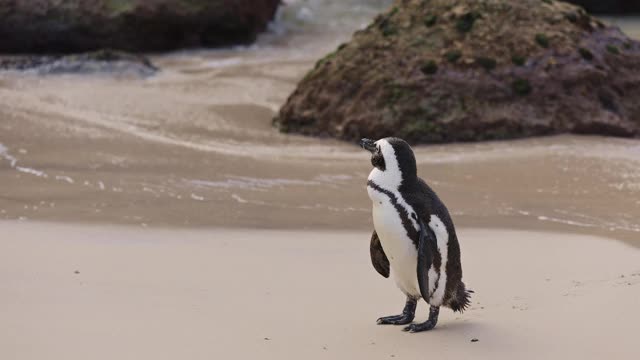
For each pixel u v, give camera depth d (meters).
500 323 19.08
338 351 17.67
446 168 36.50
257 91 53.25
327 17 78.88
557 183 34.03
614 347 17.16
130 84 53.50
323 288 22.33
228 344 18.06
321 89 44.44
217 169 36.06
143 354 17.45
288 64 62.31
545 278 22.97
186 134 42.59
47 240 26.78
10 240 26.69
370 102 42.84
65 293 21.41
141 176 34.84
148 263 24.47
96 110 45.84
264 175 35.38
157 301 20.89
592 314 18.98
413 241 18.89
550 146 40.22
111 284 22.28
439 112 42.12
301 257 25.28
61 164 36.03
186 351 17.64
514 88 42.53
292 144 42.00
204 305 20.67
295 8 79.69
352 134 42.81
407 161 19.14
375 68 43.56
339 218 29.91
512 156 38.34
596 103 43.09
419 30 44.41
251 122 46.06
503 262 24.69
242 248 26.22
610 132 42.72
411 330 18.91
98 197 32.03
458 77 42.53
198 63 62.53
